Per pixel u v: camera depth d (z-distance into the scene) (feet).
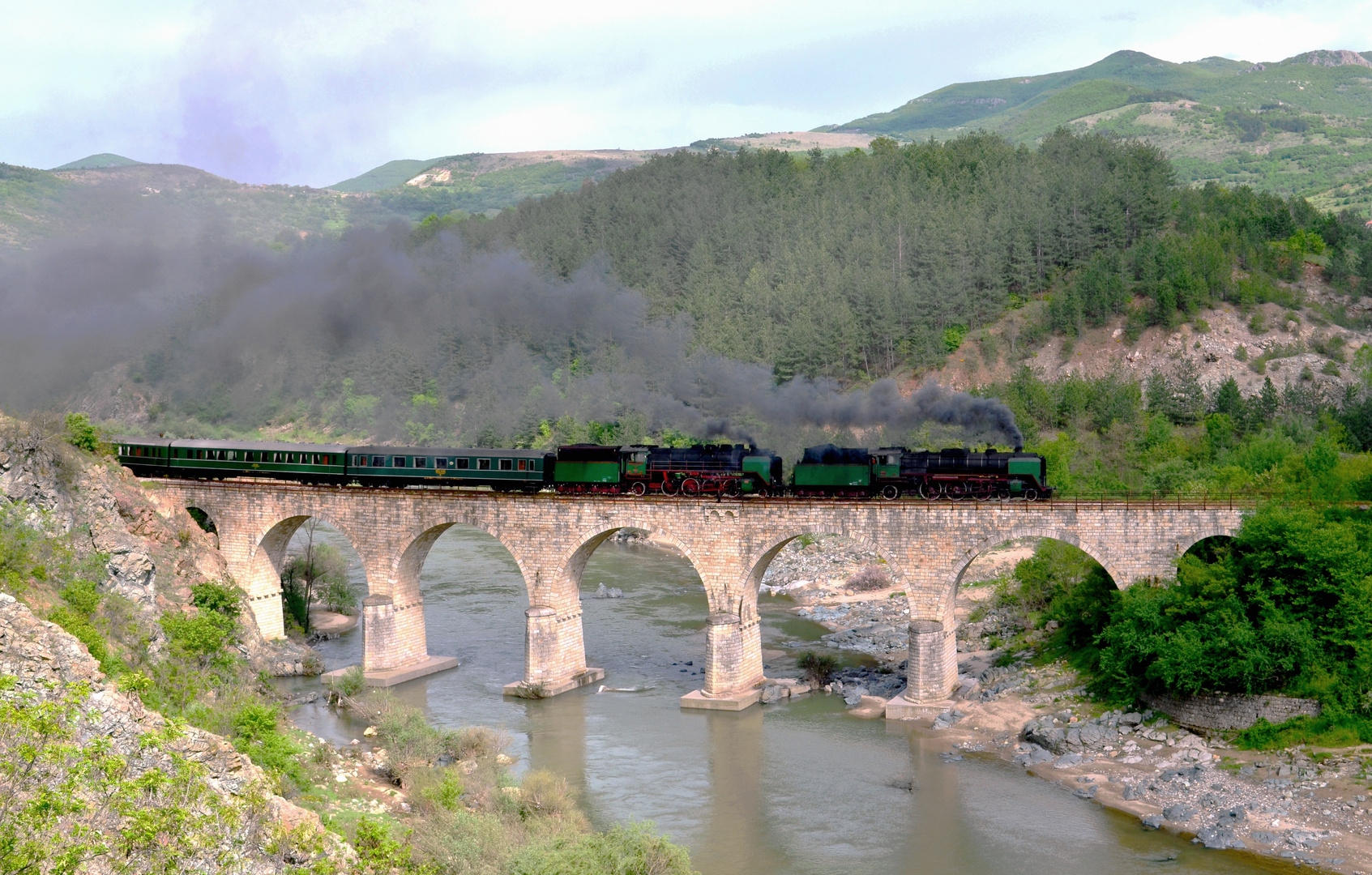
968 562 234.99
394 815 164.76
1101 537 225.15
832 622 328.90
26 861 86.17
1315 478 249.96
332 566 348.18
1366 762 181.16
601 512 252.01
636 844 151.43
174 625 204.64
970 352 575.79
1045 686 239.09
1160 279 582.35
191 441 311.47
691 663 283.18
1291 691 197.36
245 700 176.96
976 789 198.08
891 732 229.25
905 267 638.94
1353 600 197.16
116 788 99.71
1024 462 245.86
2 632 112.06
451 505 262.88
